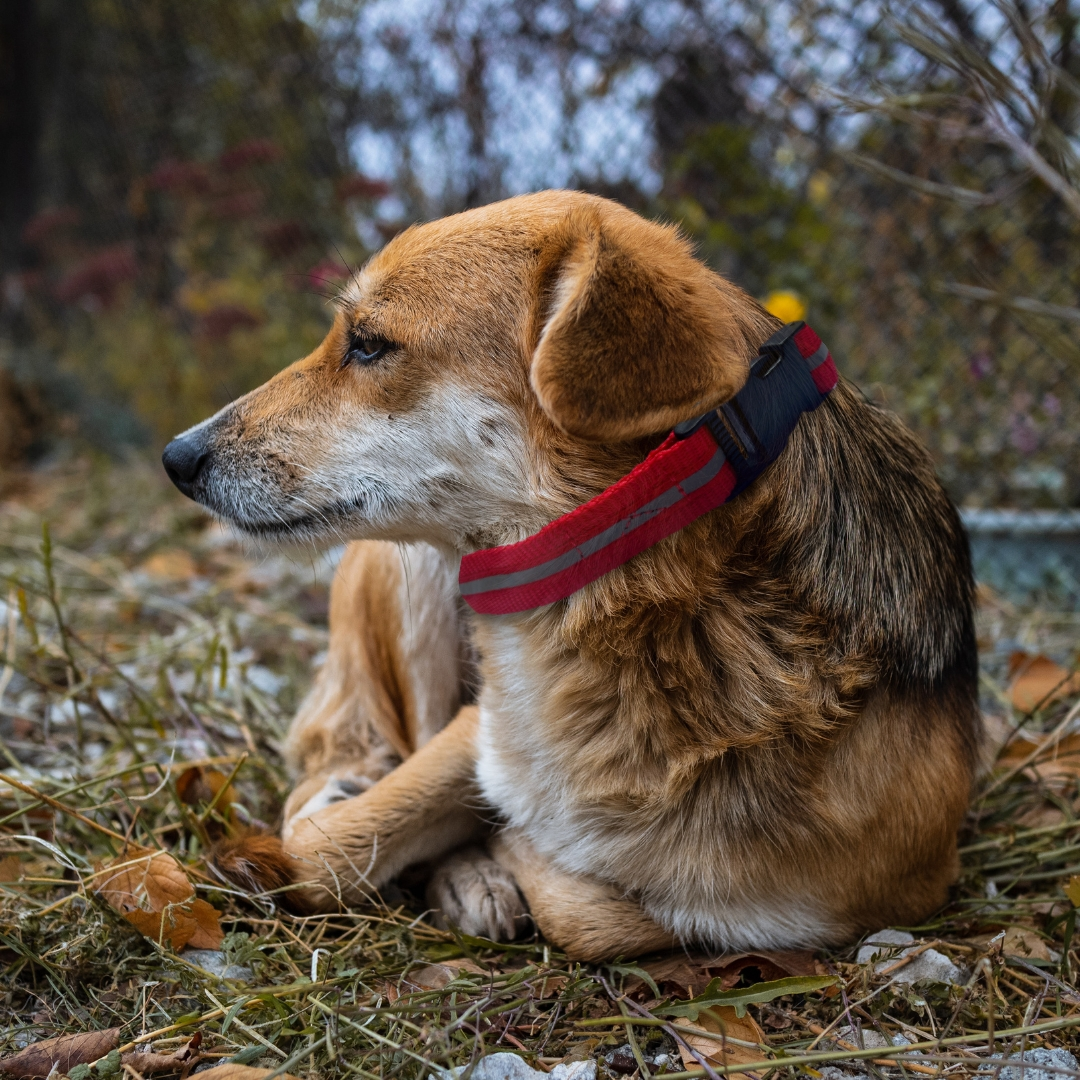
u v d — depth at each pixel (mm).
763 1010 559
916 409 1058
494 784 614
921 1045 527
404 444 608
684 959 585
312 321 1539
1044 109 632
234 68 1686
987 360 1034
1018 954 585
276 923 593
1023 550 994
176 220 1818
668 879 580
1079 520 966
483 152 1315
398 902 633
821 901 582
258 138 1664
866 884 584
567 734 583
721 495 561
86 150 2025
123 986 568
